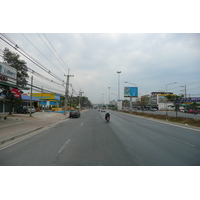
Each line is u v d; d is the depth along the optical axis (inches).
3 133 470.3
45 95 2042.3
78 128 618.2
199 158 251.0
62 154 270.5
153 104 3353.8
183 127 658.2
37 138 422.9
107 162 231.6
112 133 493.4
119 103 3026.6
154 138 413.1
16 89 933.2
